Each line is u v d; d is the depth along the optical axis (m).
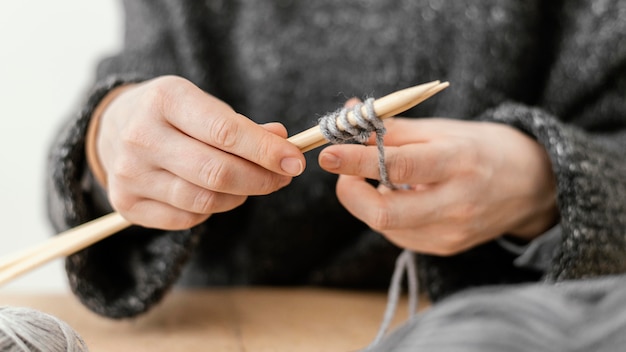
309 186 0.91
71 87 1.36
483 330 0.39
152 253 0.77
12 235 1.39
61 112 1.36
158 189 0.64
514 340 0.39
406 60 0.90
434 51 0.90
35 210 1.38
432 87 0.58
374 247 0.89
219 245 0.96
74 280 0.73
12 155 1.37
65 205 0.75
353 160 0.63
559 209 0.70
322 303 0.83
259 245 0.94
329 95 0.91
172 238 0.77
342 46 0.91
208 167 0.61
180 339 0.71
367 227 0.92
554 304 0.39
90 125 0.75
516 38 0.89
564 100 0.91
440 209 0.67
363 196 0.66
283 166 0.60
